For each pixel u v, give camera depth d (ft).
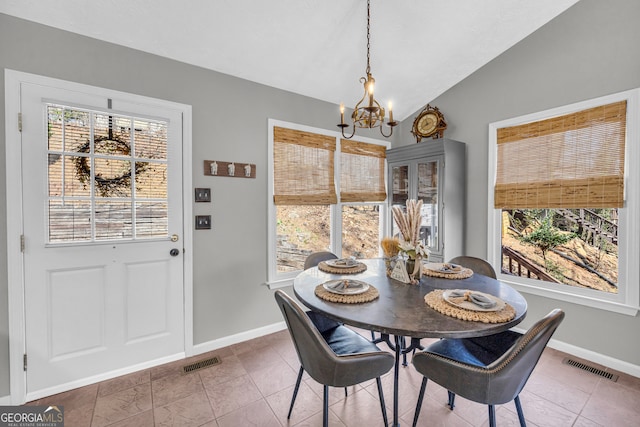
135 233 6.75
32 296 5.74
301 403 5.76
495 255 8.86
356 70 8.54
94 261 6.31
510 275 8.70
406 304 4.62
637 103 6.34
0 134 5.42
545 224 8.05
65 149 5.99
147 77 6.79
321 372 4.12
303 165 9.39
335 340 5.44
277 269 9.07
